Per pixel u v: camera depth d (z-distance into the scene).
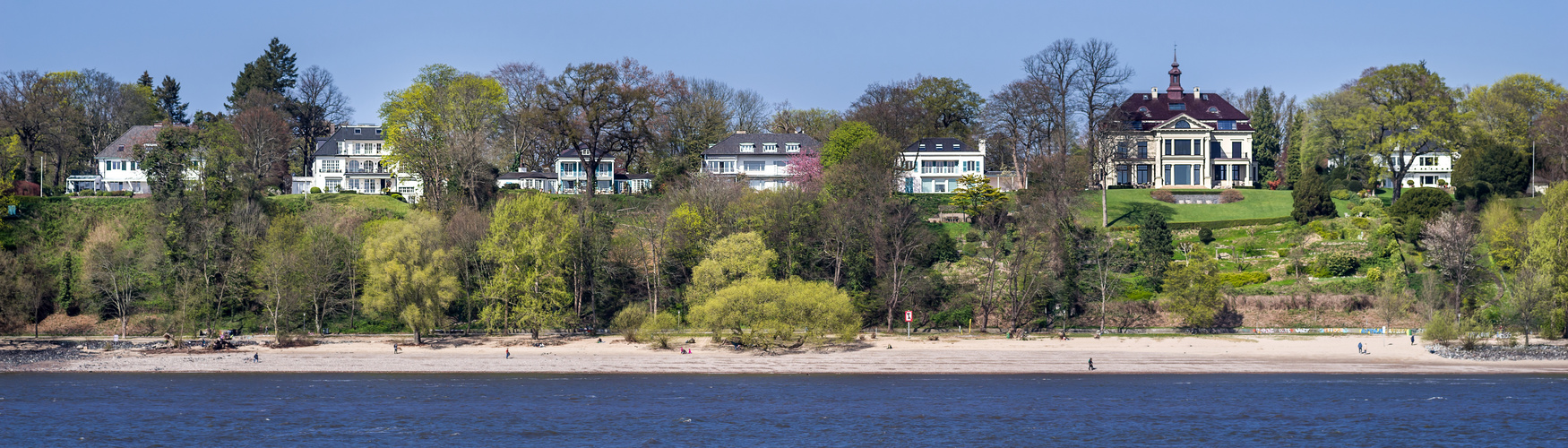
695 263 194.88
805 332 179.12
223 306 191.88
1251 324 188.12
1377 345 175.00
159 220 198.25
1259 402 138.75
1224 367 161.12
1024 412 134.38
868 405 138.38
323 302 188.00
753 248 179.88
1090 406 137.50
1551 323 173.12
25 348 175.75
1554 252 176.25
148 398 141.38
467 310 192.25
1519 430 124.50
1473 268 188.00
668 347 175.88
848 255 194.00
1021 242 190.00
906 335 185.62
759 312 165.62
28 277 193.50
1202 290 182.50
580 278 188.38
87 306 195.38
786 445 120.31
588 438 123.12
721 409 136.62
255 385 150.25
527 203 181.88
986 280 199.75
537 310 175.25
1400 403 137.50
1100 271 189.88
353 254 193.00
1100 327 187.88
